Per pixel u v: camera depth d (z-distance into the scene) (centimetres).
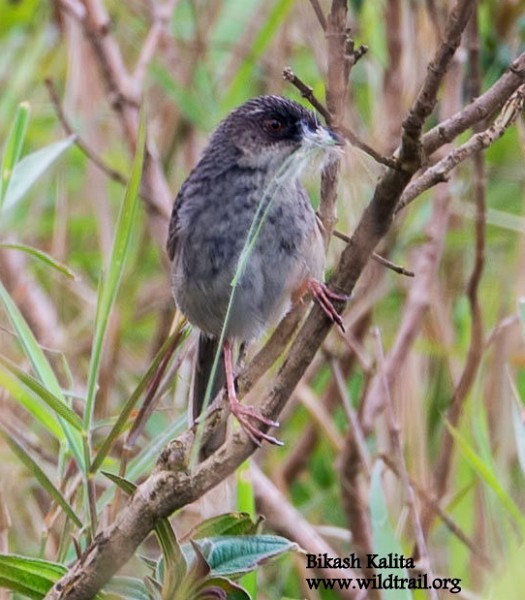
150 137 1204
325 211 718
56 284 1329
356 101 1255
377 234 623
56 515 808
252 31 1334
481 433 924
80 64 1295
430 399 1175
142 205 1316
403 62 1134
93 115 1312
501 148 1213
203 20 1336
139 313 1338
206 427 707
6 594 764
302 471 1215
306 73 1326
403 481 906
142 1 1396
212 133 977
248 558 645
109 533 634
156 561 698
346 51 643
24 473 1046
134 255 1329
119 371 1251
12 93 1266
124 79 1210
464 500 1012
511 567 752
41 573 672
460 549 967
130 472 764
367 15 1241
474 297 1012
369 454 1084
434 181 629
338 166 726
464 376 1012
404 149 588
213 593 617
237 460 629
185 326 871
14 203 867
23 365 1188
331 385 1215
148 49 1227
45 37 1358
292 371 642
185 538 699
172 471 625
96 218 1280
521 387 1162
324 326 638
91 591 639
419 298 1082
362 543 1060
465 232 1210
